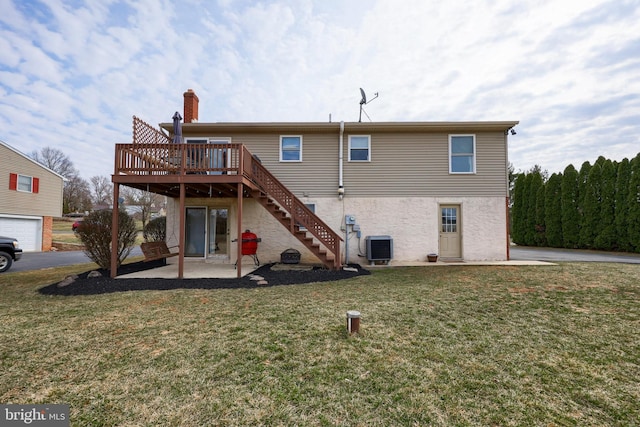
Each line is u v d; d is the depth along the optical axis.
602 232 14.38
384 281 6.61
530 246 18.31
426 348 3.12
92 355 2.97
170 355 2.96
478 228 9.91
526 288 5.71
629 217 13.38
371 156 10.07
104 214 8.27
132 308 4.58
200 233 10.38
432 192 9.98
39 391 2.35
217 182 7.02
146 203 31.36
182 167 7.04
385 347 3.14
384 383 2.46
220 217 10.35
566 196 16.20
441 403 2.18
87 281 6.55
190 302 4.93
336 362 2.81
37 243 16.73
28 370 2.67
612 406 2.16
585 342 3.25
